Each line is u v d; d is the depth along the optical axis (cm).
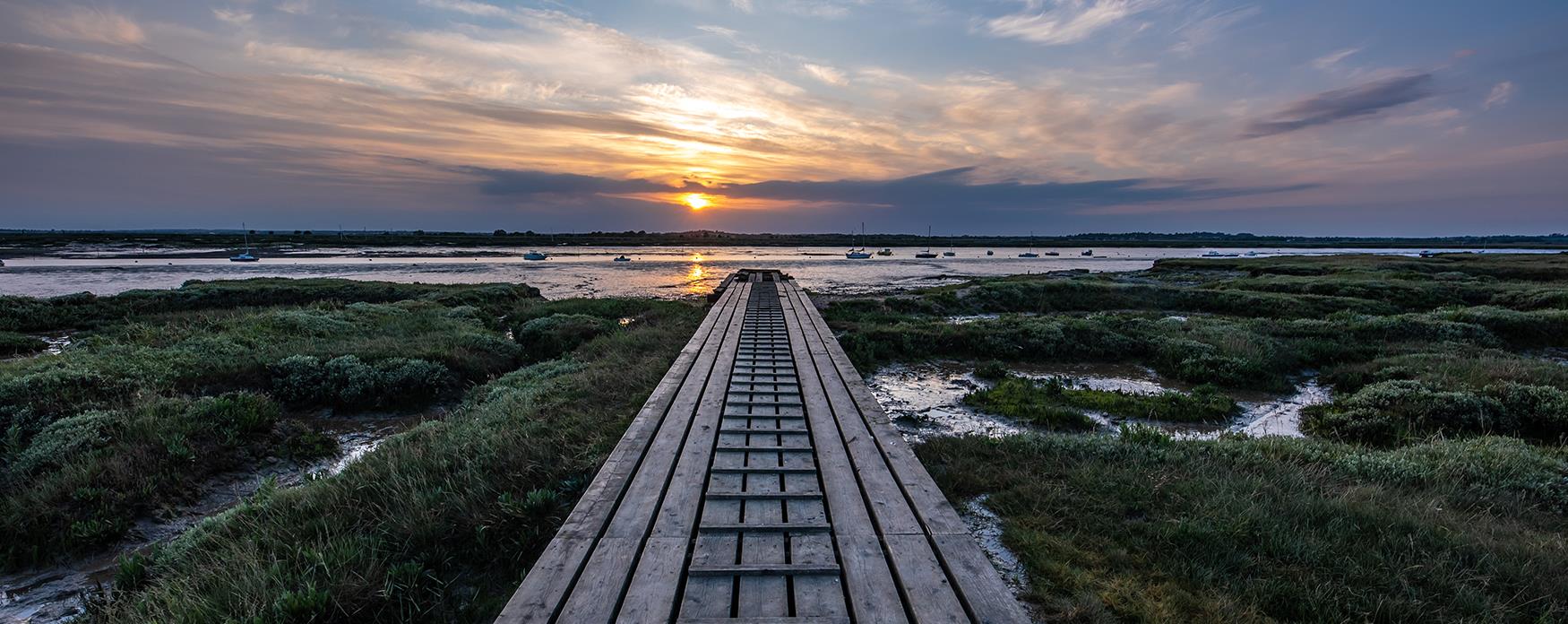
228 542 510
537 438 709
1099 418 1000
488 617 395
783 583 339
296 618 372
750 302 2030
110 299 2362
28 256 7981
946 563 350
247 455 843
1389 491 595
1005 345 1491
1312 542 450
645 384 968
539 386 1075
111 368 1053
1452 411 938
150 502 689
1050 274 5209
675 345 1377
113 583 527
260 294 2658
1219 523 479
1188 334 1573
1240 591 396
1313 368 1377
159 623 391
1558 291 2327
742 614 309
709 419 666
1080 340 1533
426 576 430
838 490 468
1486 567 430
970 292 2756
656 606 308
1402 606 376
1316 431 965
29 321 1964
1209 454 680
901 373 1316
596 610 302
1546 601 389
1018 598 389
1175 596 382
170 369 1079
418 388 1159
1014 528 480
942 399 1102
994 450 678
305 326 1616
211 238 14100
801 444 590
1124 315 2264
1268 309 2411
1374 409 983
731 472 511
